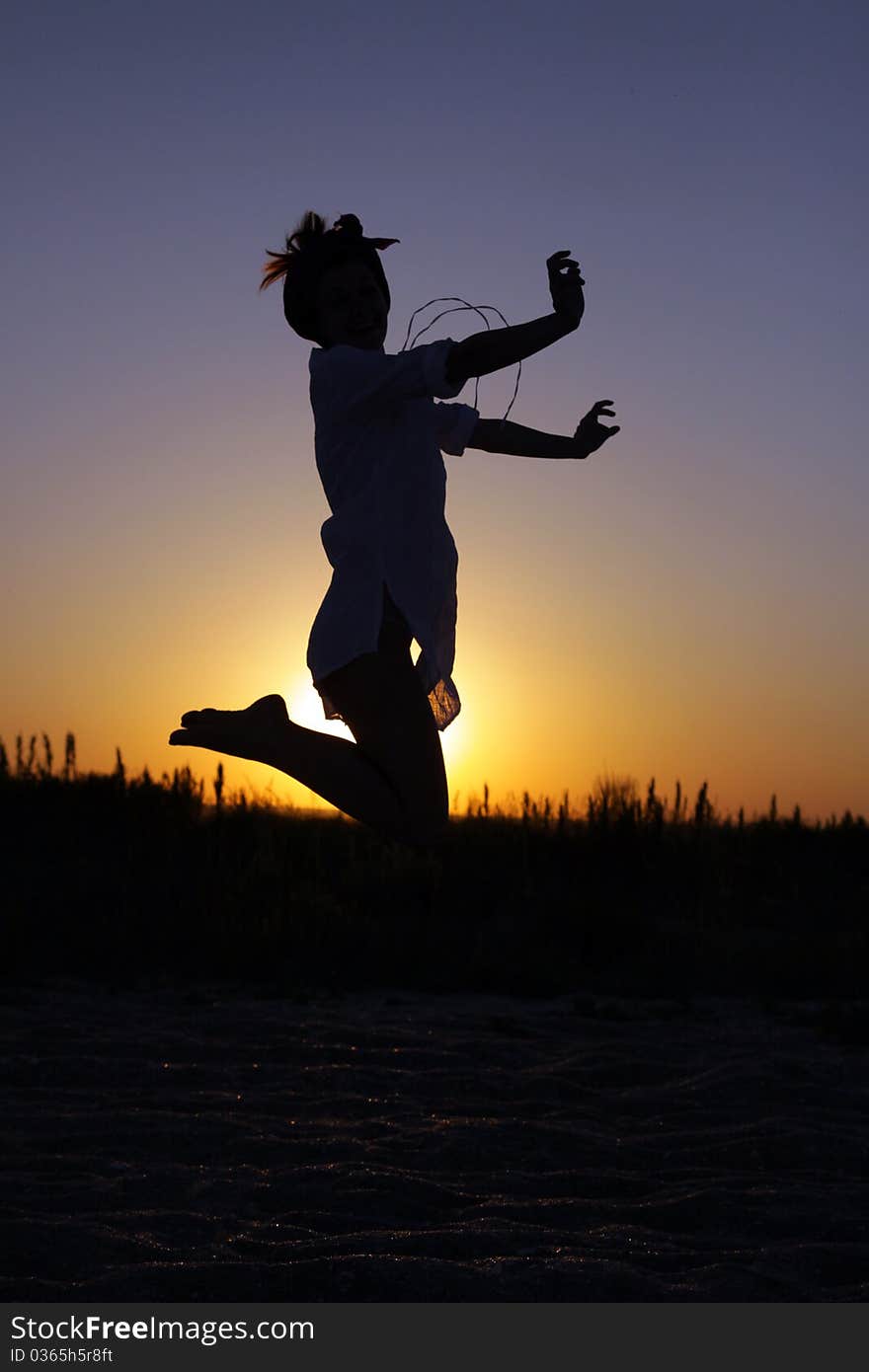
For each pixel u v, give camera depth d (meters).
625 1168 6.58
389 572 3.70
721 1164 6.66
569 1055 9.27
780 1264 5.03
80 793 18.42
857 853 19.69
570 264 3.63
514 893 15.64
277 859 16.59
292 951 12.77
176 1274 4.70
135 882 14.97
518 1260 4.93
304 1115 7.33
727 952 13.38
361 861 16.86
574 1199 5.89
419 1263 4.82
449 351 3.58
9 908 13.47
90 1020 9.93
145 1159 6.36
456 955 12.77
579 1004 11.00
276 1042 9.31
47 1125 6.86
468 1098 7.92
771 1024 10.71
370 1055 8.91
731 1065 8.73
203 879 15.07
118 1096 7.61
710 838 19.16
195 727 3.70
